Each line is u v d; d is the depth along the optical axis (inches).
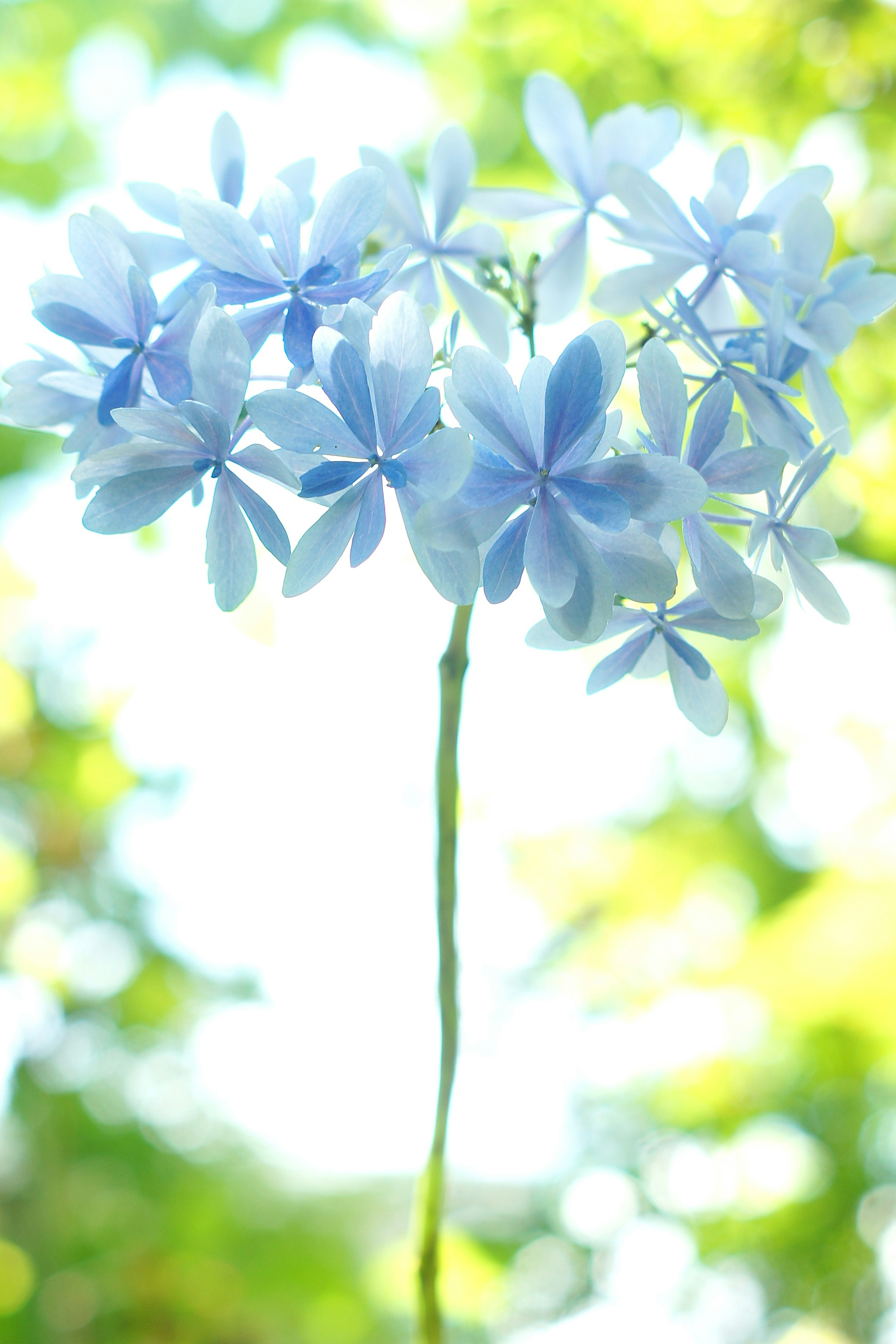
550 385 18.8
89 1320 57.7
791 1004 57.6
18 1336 54.4
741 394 20.1
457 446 18.4
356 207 19.6
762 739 64.0
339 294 19.5
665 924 71.1
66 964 56.3
